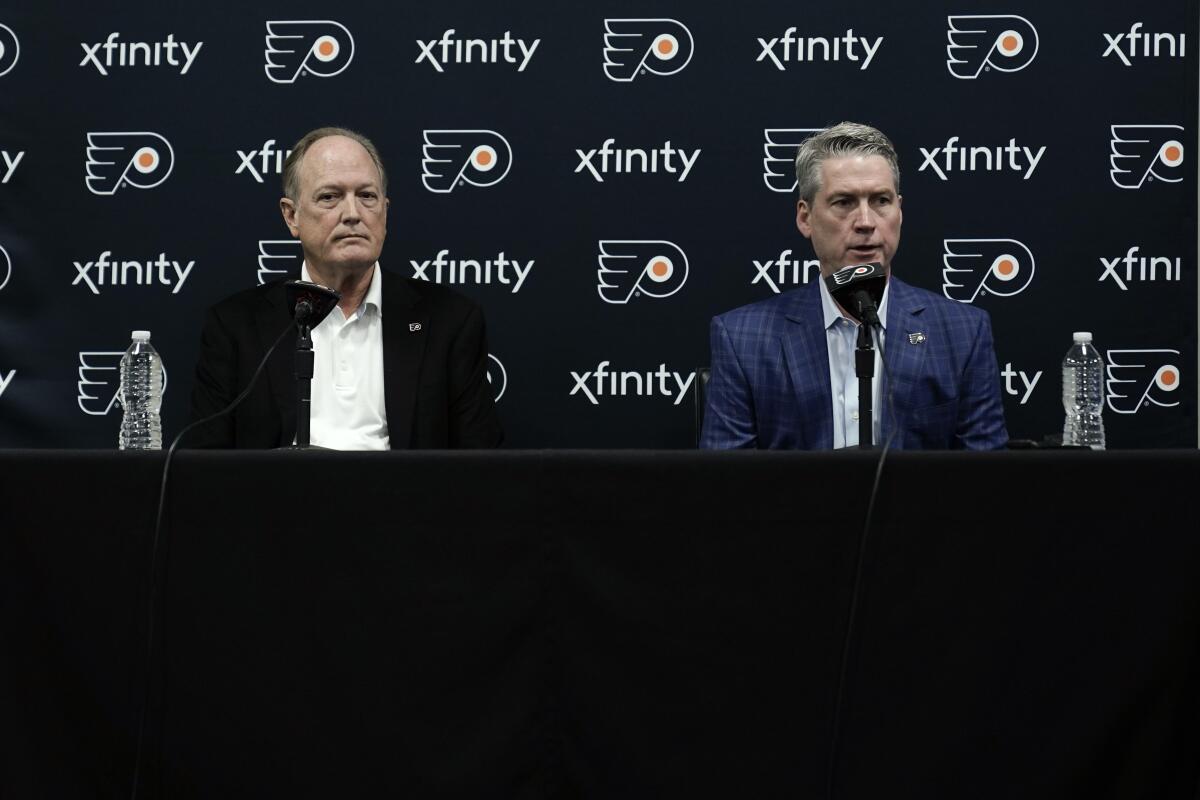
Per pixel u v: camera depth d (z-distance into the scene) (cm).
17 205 507
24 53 507
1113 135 499
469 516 253
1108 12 499
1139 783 255
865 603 252
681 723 254
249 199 508
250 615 253
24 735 253
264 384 431
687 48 506
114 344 508
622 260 507
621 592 253
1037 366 502
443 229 509
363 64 508
